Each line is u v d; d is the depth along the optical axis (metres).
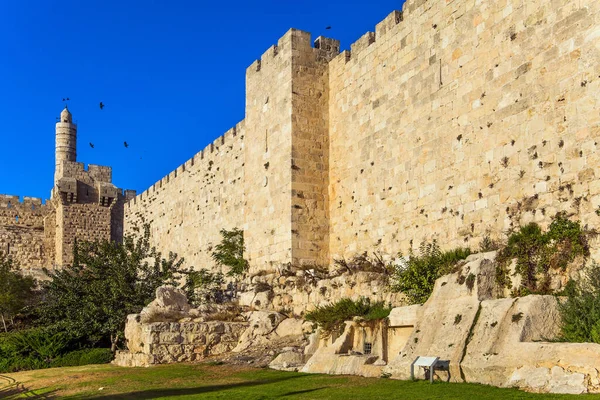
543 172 17.56
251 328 24.41
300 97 28.59
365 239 25.73
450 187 21.23
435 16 22.64
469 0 21.00
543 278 16.25
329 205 28.39
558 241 16.31
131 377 19.50
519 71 18.73
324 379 16.02
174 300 26.14
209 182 40.25
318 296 24.53
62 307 30.52
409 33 24.02
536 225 17.50
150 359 23.30
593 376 11.32
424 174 22.59
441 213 21.56
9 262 42.88
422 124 22.91
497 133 19.38
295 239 27.52
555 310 13.70
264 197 30.11
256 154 31.23
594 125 16.14
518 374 12.40
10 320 37.88
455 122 21.25
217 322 24.56
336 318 20.05
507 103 19.08
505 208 18.81
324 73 29.28
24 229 62.19
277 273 27.55
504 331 13.63
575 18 16.97
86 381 19.39
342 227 27.38
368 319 18.48
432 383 13.62
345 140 27.70
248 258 31.11
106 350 28.47
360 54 27.06
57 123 73.62
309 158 28.36
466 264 16.56
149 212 50.88
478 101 20.28
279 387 15.06
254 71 32.12
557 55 17.45
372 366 16.44
